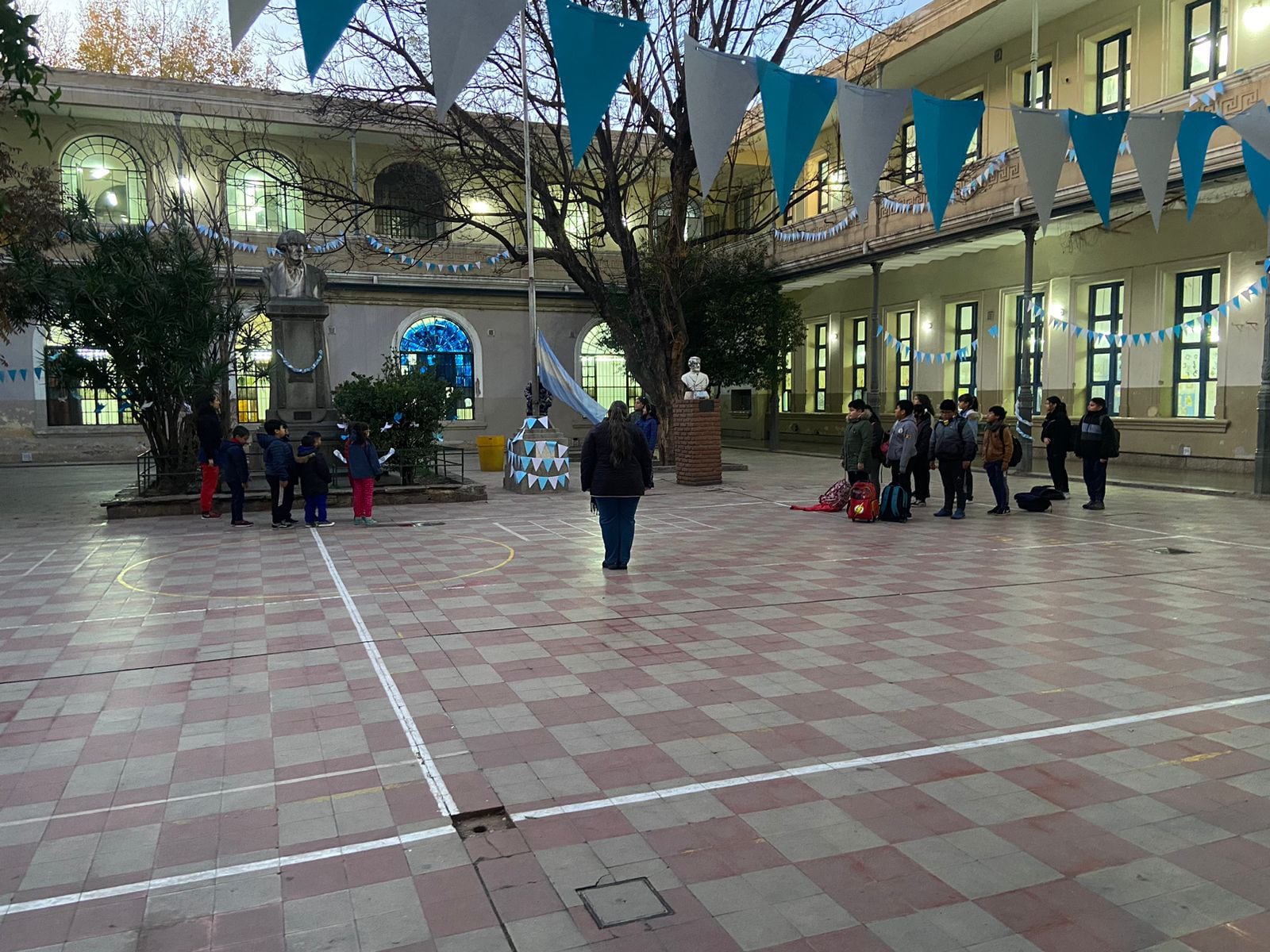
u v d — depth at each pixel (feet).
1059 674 17.42
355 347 84.48
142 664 18.40
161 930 9.12
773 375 82.17
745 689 16.57
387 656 18.83
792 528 37.14
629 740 14.12
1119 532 35.27
